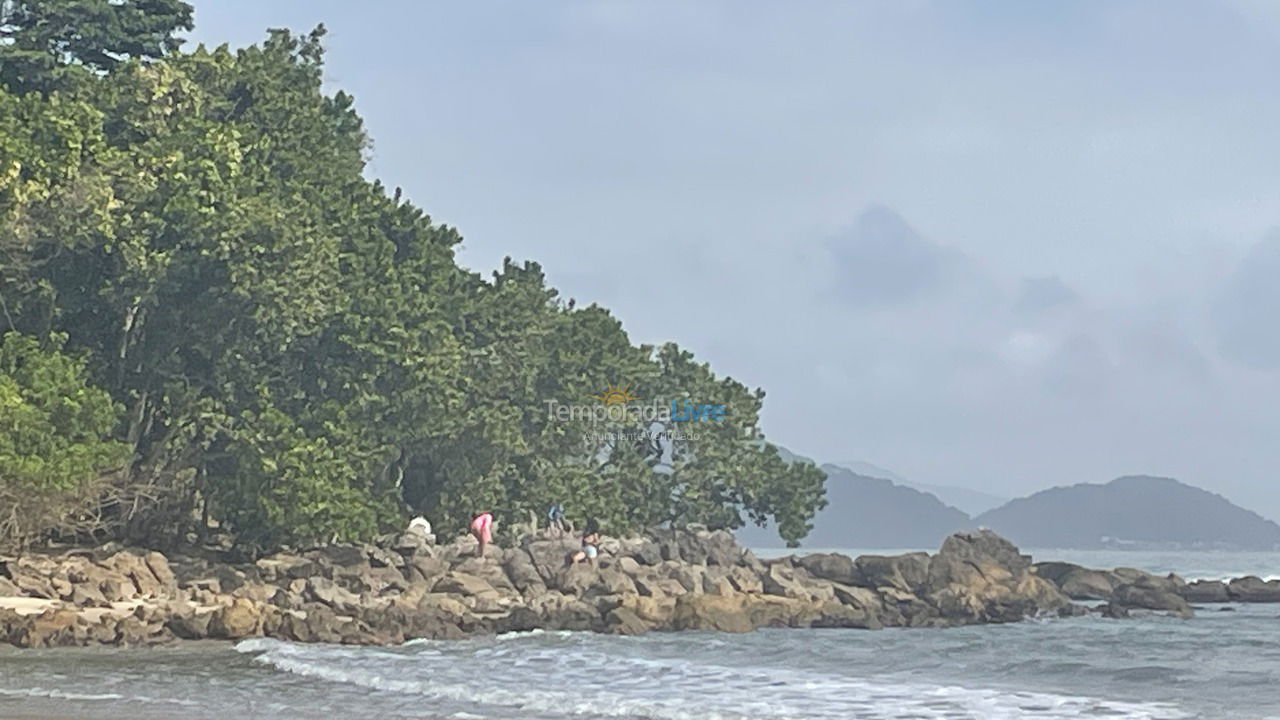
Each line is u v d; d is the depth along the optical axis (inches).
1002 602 2657.5
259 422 2331.4
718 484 3491.6
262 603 1962.4
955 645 2023.9
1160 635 2273.6
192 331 2380.7
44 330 2365.9
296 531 2299.5
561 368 3196.4
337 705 1237.7
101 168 2267.5
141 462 2427.4
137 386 2397.9
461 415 2753.4
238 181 2391.7
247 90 2701.8
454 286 2940.5
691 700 1309.1
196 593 2121.1
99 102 2503.7
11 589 2005.4
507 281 3189.0
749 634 2177.7
